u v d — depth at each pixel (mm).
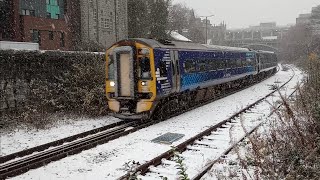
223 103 17469
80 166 7957
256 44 107375
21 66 12953
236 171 7102
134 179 6250
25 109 12820
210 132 10758
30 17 28500
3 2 27703
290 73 44562
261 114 13867
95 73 14328
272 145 7586
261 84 29172
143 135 10695
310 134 7070
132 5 41625
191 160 8102
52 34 30703
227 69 20953
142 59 12375
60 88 14102
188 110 15352
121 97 12562
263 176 6230
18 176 7414
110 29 36844
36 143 10109
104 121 13195
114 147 9422
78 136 10867
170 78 13414
